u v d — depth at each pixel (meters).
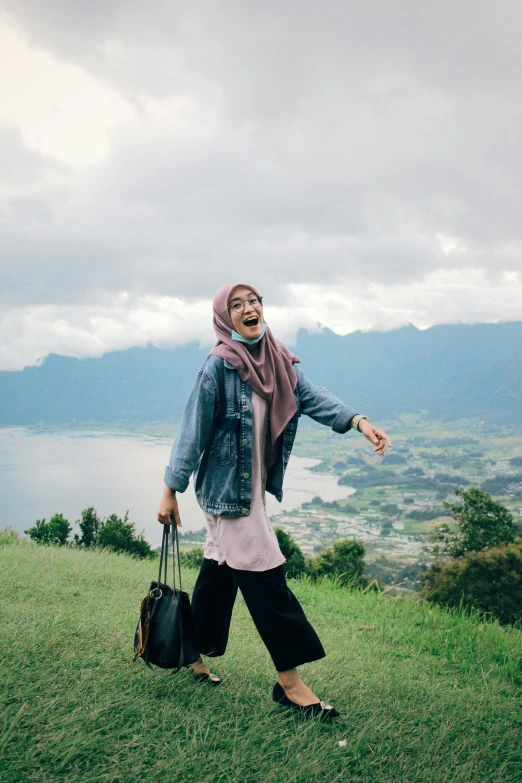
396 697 2.94
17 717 2.07
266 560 2.52
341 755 2.25
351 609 5.32
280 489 2.70
